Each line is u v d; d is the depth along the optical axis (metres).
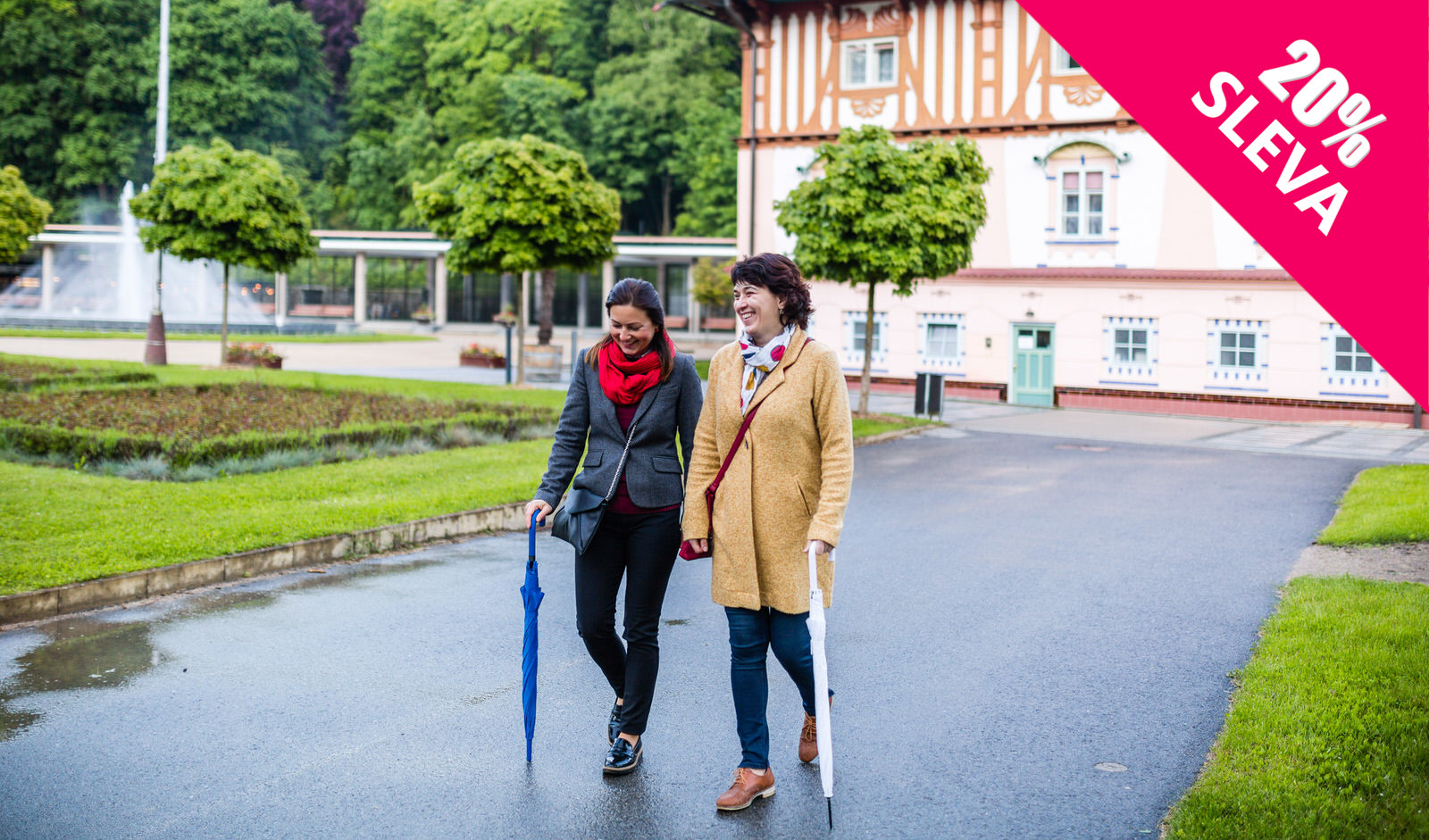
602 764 4.66
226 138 65.00
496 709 5.32
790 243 30.16
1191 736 5.00
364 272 54.94
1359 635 6.23
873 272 19.41
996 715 5.28
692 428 4.55
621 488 4.49
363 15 78.25
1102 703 5.46
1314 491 13.30
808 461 4.28
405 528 9.20
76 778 4.41
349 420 15.21
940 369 28.72
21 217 27.56
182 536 8.23
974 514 11.37
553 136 62.16
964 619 7.13
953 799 4.31
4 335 38.50
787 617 4.35
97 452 11.49
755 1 29.66
